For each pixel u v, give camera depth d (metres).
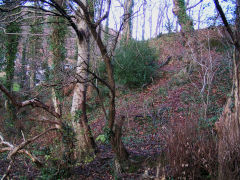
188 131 4.19
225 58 10.84
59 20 7.49
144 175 4.62
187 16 11.27
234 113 4.89
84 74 6.79
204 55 12.11
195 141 4.11
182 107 10.08
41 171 5.17
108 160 6.22
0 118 9.88
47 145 5.44
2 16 6.73
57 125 5.70
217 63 11.52
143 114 10.68
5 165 5.71
